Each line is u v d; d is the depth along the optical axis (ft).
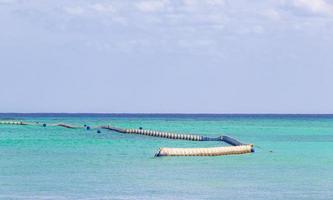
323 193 257.34
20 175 301.63
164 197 243.40
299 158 404.77
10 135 636.07
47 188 261.03
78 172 313.73
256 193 255.70
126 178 291.99
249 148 431.43
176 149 395.14
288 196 249.55
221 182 283.79
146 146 496.64
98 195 245.45
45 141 546.67
